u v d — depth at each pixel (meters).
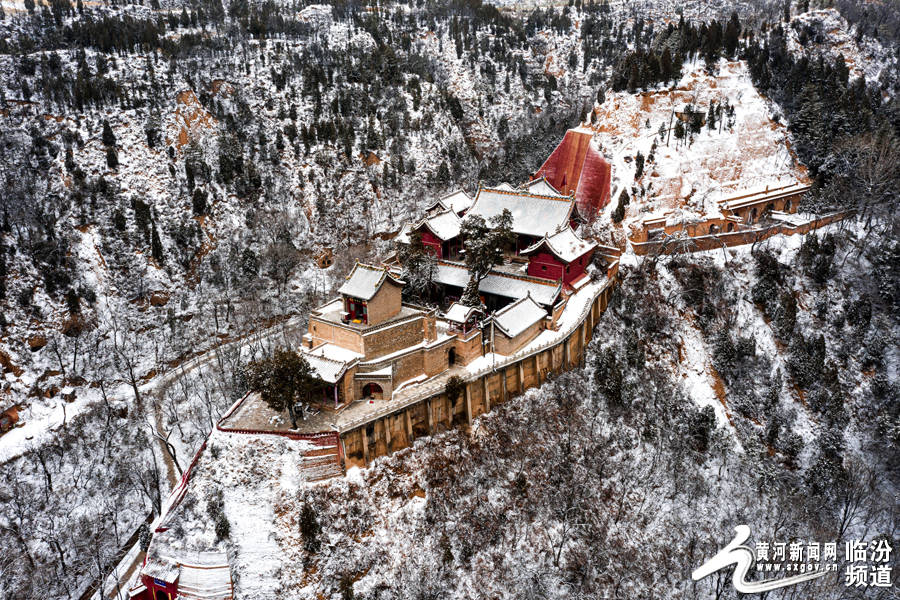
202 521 78.56
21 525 89.44
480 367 100.50
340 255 147.88
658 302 123.38
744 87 163.38
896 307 127.81
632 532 93.81
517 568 86.88
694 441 106.19
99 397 111.88
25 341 112.19
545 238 114.88
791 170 157.12
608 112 153.25
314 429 85.12
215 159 155.00
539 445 98.50
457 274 118.25
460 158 183.50
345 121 173.38
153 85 161.75
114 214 133.88
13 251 118.69
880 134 151.88
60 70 164.50
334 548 79.88
